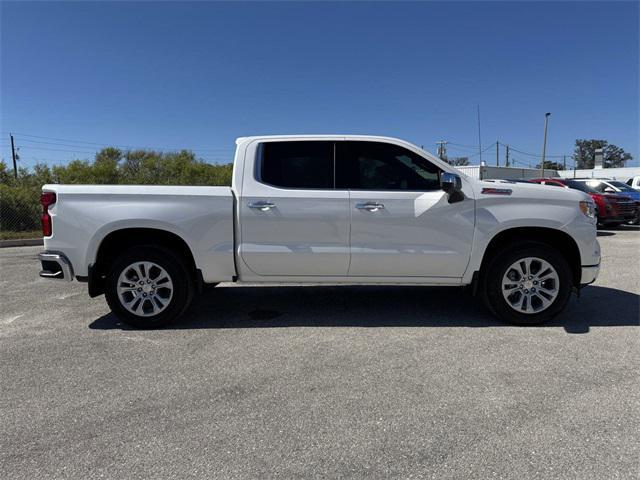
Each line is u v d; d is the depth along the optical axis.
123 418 3.06
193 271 5.00
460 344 4.36
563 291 4.79
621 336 4.55
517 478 2.42
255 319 5.23
